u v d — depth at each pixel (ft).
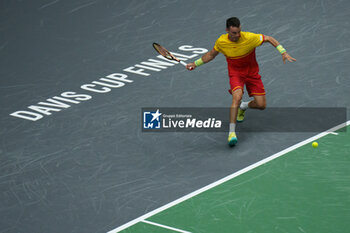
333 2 100.32
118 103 73.20
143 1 105.40
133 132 66.08
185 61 83.61
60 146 63.82
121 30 95.35
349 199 51.57
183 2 104.06
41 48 91.04
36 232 49.37
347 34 88.89
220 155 60.44
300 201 51.57
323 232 47.09
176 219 49.88
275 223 48.55
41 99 75.51
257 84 62.95
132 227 49.14
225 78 78.33
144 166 59.21
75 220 50.80
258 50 85.51
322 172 56.24
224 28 93.81
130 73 81.46
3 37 95.14
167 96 74.38
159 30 94.53
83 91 77.05
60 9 103.91
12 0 107.96
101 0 106.63
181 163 59.41
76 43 92.02
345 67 79.30
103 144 63.87
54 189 55.83
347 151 59.93
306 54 83.56
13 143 64.90
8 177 58.23
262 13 98.02
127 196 54.03
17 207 53.16
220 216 49.93
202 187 54.75
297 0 102.27
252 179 55.57
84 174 58.18
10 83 80.53
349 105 70.03
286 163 58.13
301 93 73.31
